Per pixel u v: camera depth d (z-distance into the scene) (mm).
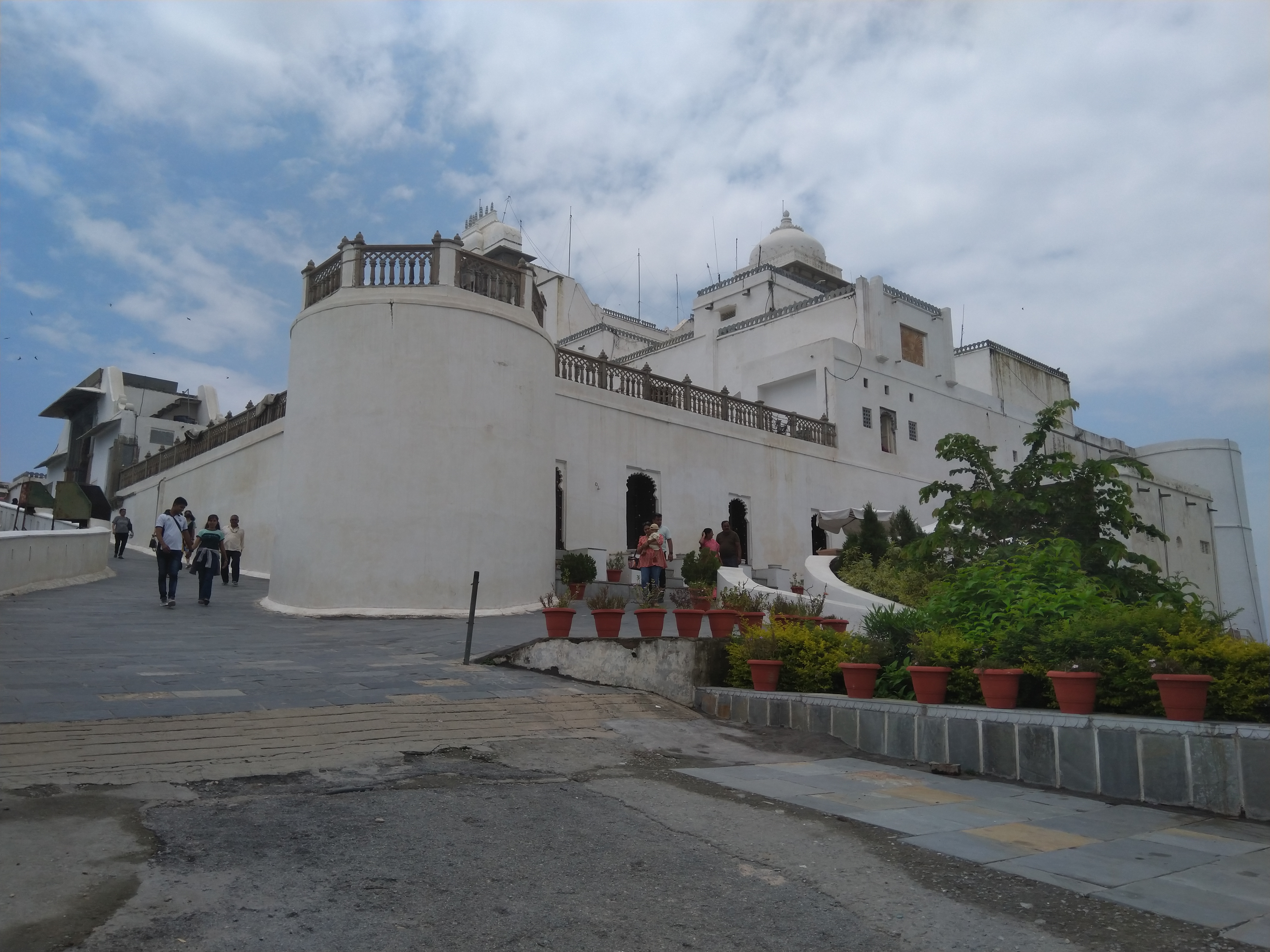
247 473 22453
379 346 15133
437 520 14711
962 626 8109
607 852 4422
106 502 32438
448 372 15195
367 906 3605
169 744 5969
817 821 5098
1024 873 4258
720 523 22750
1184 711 5863
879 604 14062
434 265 15773
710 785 5902
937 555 15312
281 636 11586
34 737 5848
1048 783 6227
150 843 4180
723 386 30391
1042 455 14328
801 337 29156
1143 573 12508
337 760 5926
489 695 8109
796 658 8867
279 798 5035
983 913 3777
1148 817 5375
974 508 13633
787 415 25422
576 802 5289
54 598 14109
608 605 9680
